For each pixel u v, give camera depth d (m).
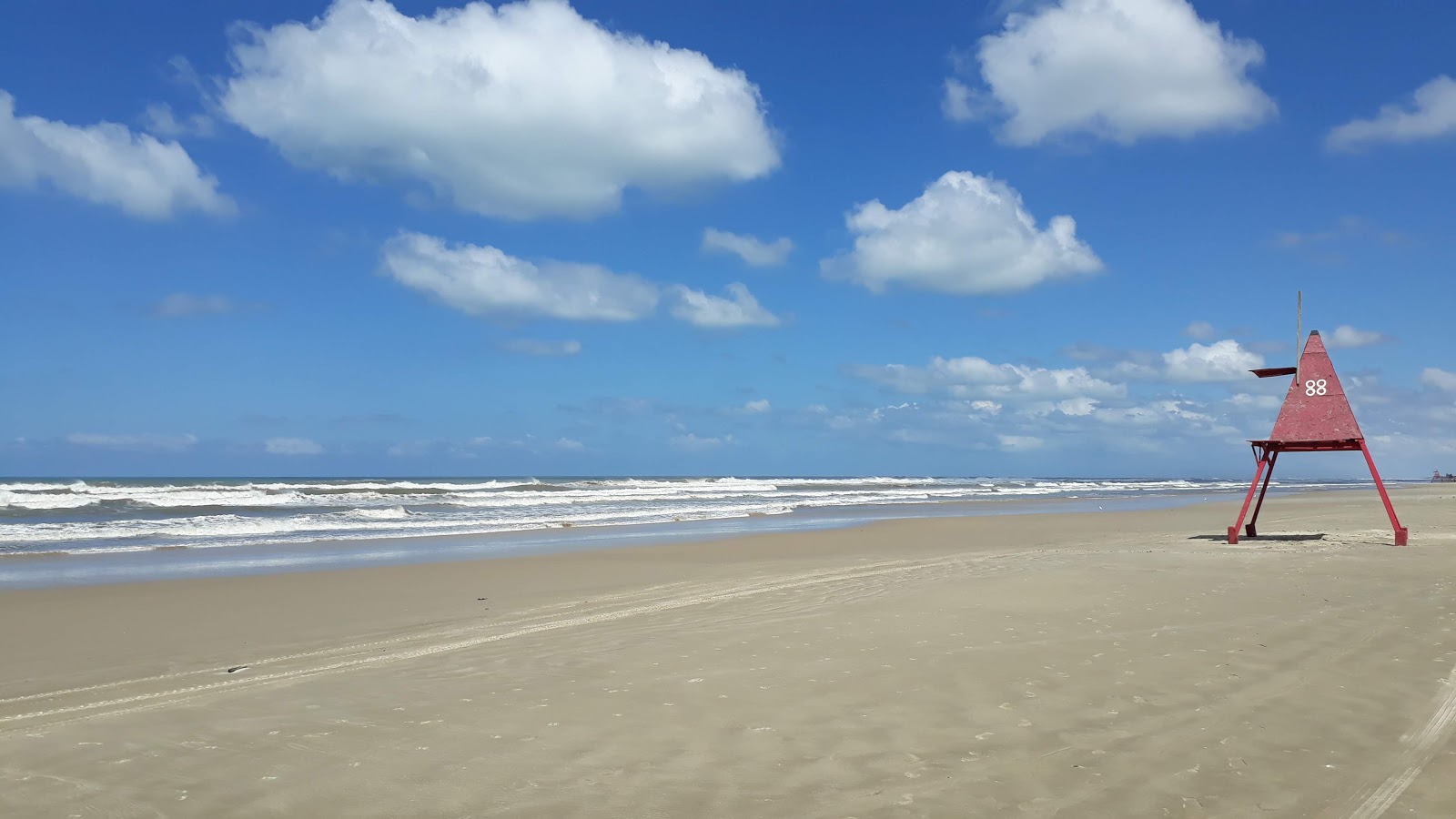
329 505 36.25
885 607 9.37
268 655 8.08
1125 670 6.46
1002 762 4.60
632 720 5.43
